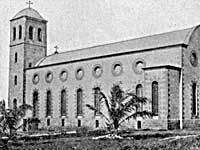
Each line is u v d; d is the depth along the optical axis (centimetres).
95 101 6216
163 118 4978
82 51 7069
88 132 4750
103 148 2930
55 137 4294
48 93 7206
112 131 4019
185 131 4456
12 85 7988
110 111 3916
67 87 6769
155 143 3002
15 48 8050
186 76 5303
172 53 5334
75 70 6650
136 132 4472
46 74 7238
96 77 6250
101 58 6212
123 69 5847
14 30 8188
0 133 3347
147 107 5159
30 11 8125
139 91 5609
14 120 3350
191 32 5488
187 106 5288
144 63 5584
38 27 8131
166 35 5881
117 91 3953
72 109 6631
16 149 3041
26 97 7656
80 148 2970
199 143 2942
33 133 5119
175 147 2794
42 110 7231
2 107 3331
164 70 5025
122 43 6431
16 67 7944
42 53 8119
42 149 2992
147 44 5853
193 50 5475
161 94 5031
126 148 2877
